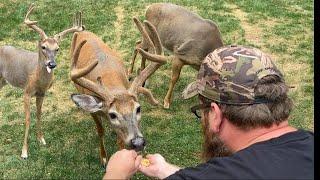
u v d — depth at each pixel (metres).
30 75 6.73
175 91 8.38
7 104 8.02
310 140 2.03
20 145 6.76
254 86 2.04
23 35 10.74
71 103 8.03
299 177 1.89
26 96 6.64
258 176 1.91
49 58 6.58
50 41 6.68
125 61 9.59
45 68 6.57
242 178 1.91
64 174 6.05
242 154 1.99
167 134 7.01
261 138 2.06
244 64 2.06
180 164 6.31
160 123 7.30
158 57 5.36
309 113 7.59
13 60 7.21
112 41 10.44
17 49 7.28
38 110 6.73
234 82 2.05
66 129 7.14
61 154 6.47
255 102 2.04
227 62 2.09
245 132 2.09
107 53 6.04
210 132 2.20
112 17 11.59
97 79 5.30
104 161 6.25
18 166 6.26
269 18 11.69
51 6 12.30
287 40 10.49
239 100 2.04
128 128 4.98
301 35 10.75
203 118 2.26
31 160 6.38
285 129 2.09
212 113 2.15
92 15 11.73
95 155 6.46
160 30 8.06
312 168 1.91
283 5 12.59
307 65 9.38
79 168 6.18
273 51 9.95
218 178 1.94
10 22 11.32
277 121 2.07
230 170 1.94
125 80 5.82
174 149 6.63
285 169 1.91
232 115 2.07
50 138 6.89
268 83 2.05
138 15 11.81
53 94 8.31
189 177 2.00
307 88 8.41
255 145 2.02
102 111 5.27
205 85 2.15
